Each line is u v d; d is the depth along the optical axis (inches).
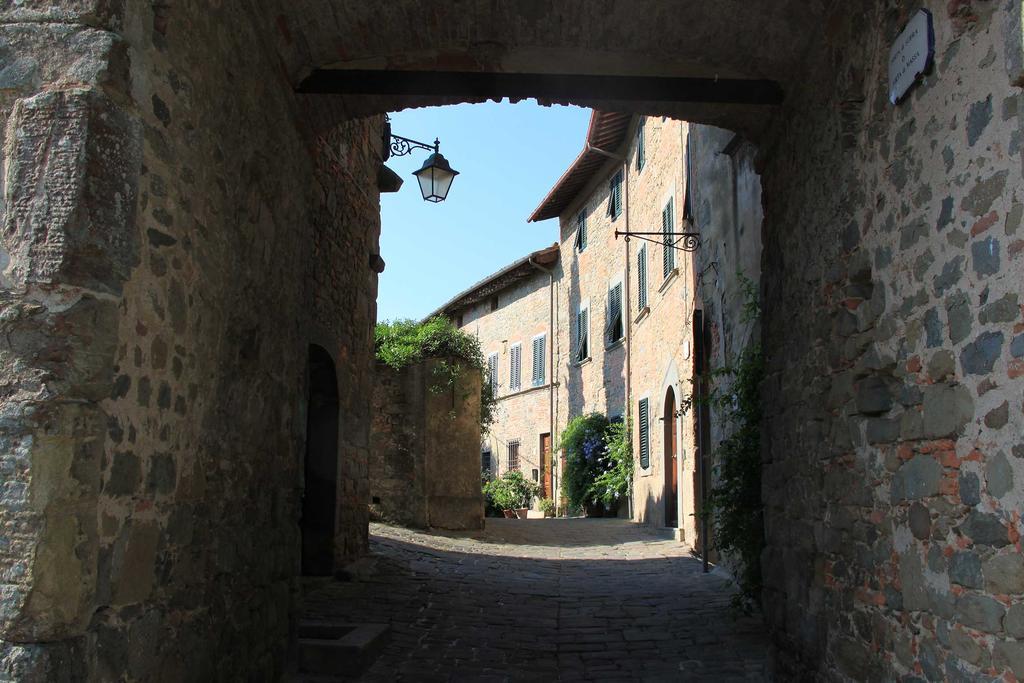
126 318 121.6
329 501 341.4
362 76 209.9
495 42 206.4
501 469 1079.6
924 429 136.2
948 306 129.4
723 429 376.5
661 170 581.9
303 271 213.6
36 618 105.1
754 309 302.2
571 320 898.1
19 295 112.0
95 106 115.3
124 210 120.0
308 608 282.0
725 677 218.4
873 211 157.8
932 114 134.9
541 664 232.8
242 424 168.9
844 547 169.8
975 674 119.8
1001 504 114.1
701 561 410.6
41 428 108.1
